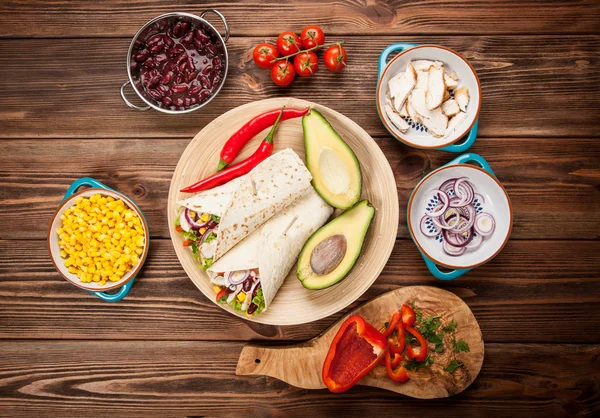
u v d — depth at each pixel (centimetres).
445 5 176
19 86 178
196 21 159
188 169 169
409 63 162
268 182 158
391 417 184
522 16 176
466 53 178
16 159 179
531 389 183
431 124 165
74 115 178
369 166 169
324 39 173
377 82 175
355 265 169
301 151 172
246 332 181
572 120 179
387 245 168
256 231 167
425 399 184
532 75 178
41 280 182
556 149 180
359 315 173
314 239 158
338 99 177
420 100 163
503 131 179
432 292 172
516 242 181
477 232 170
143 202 179
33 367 183
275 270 161
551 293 181
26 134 179
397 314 169
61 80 178
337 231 158
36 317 182
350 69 176
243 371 175
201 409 185
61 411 184
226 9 175
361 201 158
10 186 180
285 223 163
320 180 160
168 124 178
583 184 180
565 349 182
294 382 174
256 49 167
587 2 176
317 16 175
